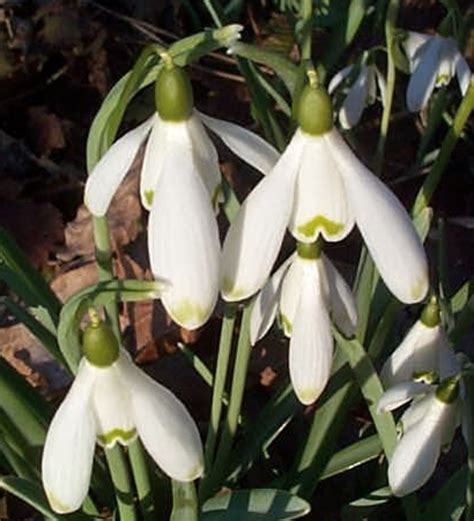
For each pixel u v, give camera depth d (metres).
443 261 0.27
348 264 0.34
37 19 0.41
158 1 0.43
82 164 0.39
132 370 0.18
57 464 0.18
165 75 0.18
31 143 0.39
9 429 0.25
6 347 0.32
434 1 0.44
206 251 0.18
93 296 0.18
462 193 0.38
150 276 0.34
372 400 0.23
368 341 0.27
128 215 0.35
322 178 0.18
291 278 0.20
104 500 0.27
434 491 0.29
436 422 0.21
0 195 0.36
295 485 0.26
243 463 0.26
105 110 0.20
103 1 0.43
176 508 0.21
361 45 0.40
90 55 0.41
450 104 0.39
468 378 0.22
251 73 0.29
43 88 0.41
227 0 0.43
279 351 0.32
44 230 0.36
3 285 0.33
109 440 0.18
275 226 0.18
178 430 0.18
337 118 0.32
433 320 0.23
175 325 0.32
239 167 0.36
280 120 0.37
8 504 0.29
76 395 0.18
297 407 0.26
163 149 0.18
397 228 0.18
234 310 0.23
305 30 0.29
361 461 0.26
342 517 0.26
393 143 0.39
